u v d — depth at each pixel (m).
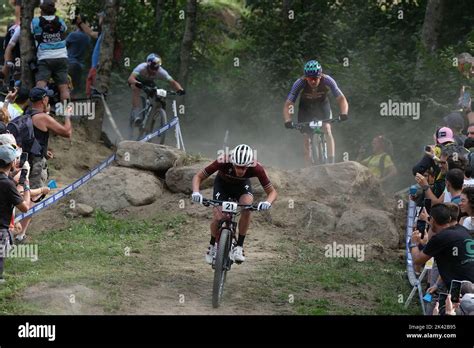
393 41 25.23
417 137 20.72
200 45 29.05
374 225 14.20
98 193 14.97
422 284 12.08
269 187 11.02
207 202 10.72
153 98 18.33
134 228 14.16
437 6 23.22
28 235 13.88
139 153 15.77
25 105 14.12
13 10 33.22
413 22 26.02
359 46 24.86
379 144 16.36
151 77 18.47
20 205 10.80
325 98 15.66
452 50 21.84
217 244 10.89
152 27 26.83
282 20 26.06
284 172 15.50
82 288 10.71
